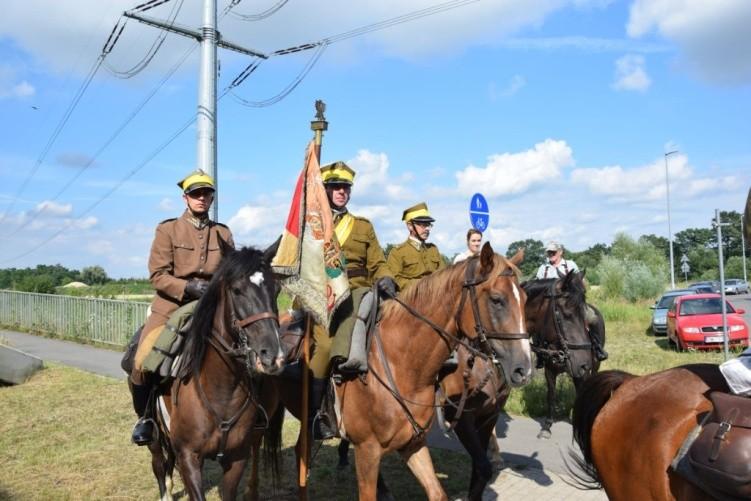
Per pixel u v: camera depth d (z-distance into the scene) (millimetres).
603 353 6754
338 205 4879
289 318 4980
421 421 4098
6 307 23578
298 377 4582
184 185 4699
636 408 3045
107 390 10562
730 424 2500
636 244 42469
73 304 18969
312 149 4438
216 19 11797
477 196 7539
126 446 7277
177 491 5773
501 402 5234
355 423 4148
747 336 15016
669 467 2740
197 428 3973
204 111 11531
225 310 3873
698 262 72375
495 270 3867
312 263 4258
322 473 6273
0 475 6246
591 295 33312
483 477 4801
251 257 3855
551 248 8219
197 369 3941
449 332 3992
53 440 7539
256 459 5031
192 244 4656
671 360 13672
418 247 6395
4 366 10977
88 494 5727
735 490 2395
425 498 5551
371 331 4234
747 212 2609
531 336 6582
